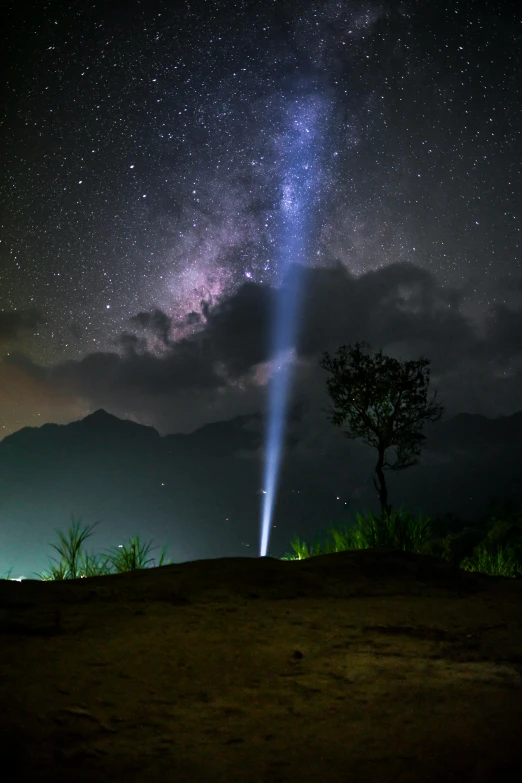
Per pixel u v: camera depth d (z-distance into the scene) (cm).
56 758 234
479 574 694
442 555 1117
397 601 542
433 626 454
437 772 231
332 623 454
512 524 1727
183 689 312
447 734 263
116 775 224
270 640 404
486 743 254
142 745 250
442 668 356
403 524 1034
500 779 225
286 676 336
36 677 317
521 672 351
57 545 830
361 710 290
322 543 1042
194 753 245
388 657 376
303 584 572
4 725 256
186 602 498
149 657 359
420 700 303
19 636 389
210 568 614
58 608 456
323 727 271
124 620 435
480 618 486
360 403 1298
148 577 580
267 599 523
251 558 682
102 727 263
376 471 1296
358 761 239
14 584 525
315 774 229
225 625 436
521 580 682
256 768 233
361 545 1004
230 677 332
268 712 287
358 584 593
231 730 267
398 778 227
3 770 223
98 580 575
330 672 344
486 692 315
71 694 297
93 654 359
